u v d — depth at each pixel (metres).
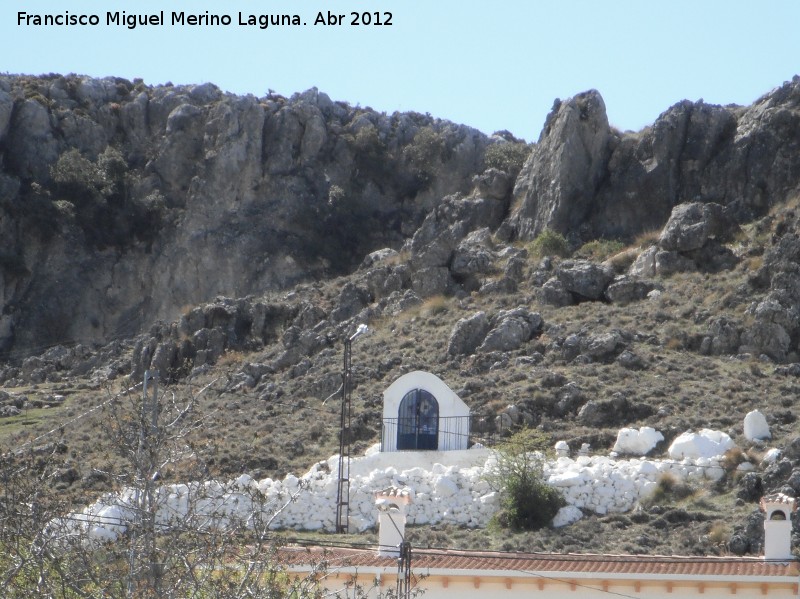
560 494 135.12
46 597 69.38
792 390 161.50
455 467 142.00
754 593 101.25
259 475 148.75
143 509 71.88
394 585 99.38
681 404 159.50
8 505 73.38
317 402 179.25
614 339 178.75
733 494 134.50
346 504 134.88
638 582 101.81
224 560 75.44
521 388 166.88
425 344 192.88
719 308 186.38
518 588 102.12
